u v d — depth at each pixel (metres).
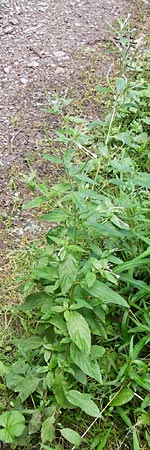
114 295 0.61
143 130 1.04
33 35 1.27
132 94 1.01
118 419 0.65
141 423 0.63
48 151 0.99
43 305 0.66
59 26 1.30
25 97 1.11
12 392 0.67
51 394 0.65
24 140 1.02
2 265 0.82
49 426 0.60
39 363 0.67
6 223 0.87
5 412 0.62
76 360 0.61
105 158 0.89
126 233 0.70
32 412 0.62
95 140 1.00
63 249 0.62
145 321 0.71
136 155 0.97
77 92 1.12
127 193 0.86
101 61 1.20
